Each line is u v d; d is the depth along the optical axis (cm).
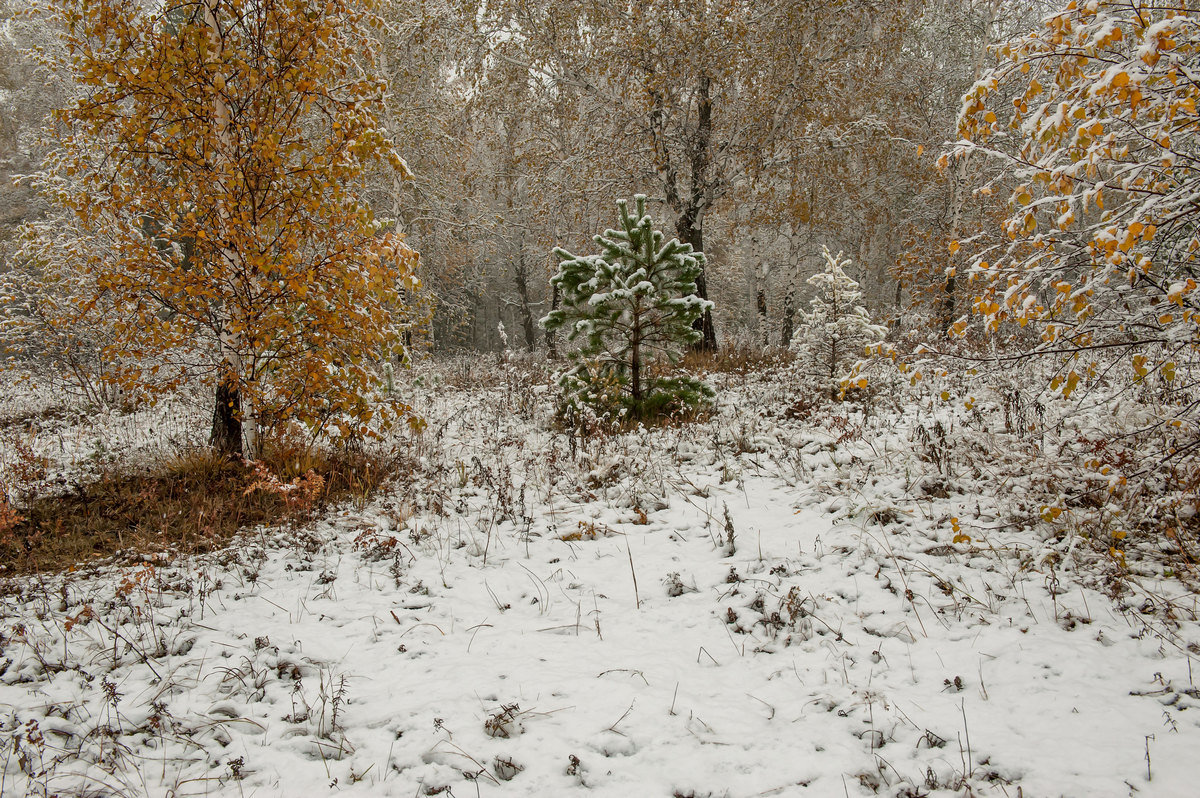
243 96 627
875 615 359
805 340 920
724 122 1386
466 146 1708
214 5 619
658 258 793
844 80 1430
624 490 582
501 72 1455
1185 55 305
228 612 396
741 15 1234
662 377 846
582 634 367
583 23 1370
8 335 1012
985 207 1224
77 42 607
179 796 251
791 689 304
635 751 268
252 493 571
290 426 637
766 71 1285
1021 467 468
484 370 1430
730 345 1423
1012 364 388
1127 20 287
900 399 782
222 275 605
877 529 459
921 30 1802
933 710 279
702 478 616
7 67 2627
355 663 342
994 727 265
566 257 785
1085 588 357
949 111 1711
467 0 1370
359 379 623
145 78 564
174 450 711
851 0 1298
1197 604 328
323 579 429
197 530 509
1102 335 370
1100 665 295
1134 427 444
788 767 254
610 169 1373
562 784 250
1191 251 341
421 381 1230
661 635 361
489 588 425
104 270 623
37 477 598
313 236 635
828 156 1416
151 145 623
